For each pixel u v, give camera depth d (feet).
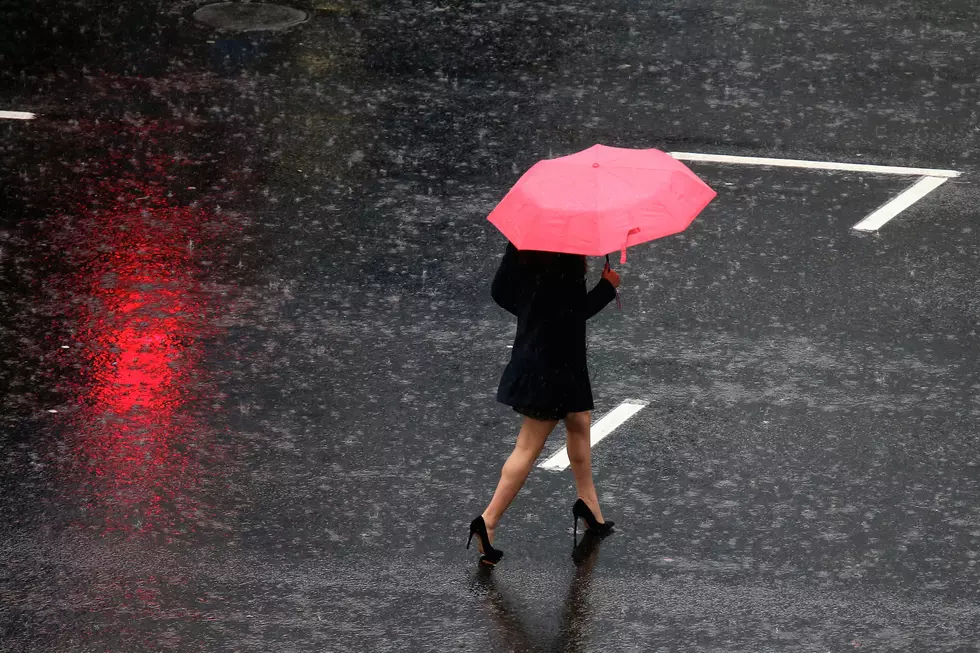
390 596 81.15
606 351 113.09
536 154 157.48
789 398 105.70
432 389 106.83
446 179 150.00
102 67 180.96
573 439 85.51
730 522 89.45
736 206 143.95
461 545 86.74
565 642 77.30
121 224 136.46
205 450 96.94
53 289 122.21
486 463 96.48
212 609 79.56
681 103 174.60
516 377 81.71
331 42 193.88
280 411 102.68
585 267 81.46
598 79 182.50
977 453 98.12
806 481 94.38
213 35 195.31
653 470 95.55
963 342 115.34
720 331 116.88
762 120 169.48
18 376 106.52
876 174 153.17
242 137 160.15
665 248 133.90
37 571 82.64
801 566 84.74
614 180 77.71
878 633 78.13
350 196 144.87
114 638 76.79
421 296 123.24
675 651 76.54
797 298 123.34
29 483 92.02
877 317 119.75
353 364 110.42
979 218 141.79
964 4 217.56
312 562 84.43
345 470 94.99
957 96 179.01
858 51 195.42
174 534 86.89
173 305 119.96
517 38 197.36
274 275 126.52
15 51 185.26
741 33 201.77
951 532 88.53
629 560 85.20
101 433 98.63
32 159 151.64
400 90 176.55
